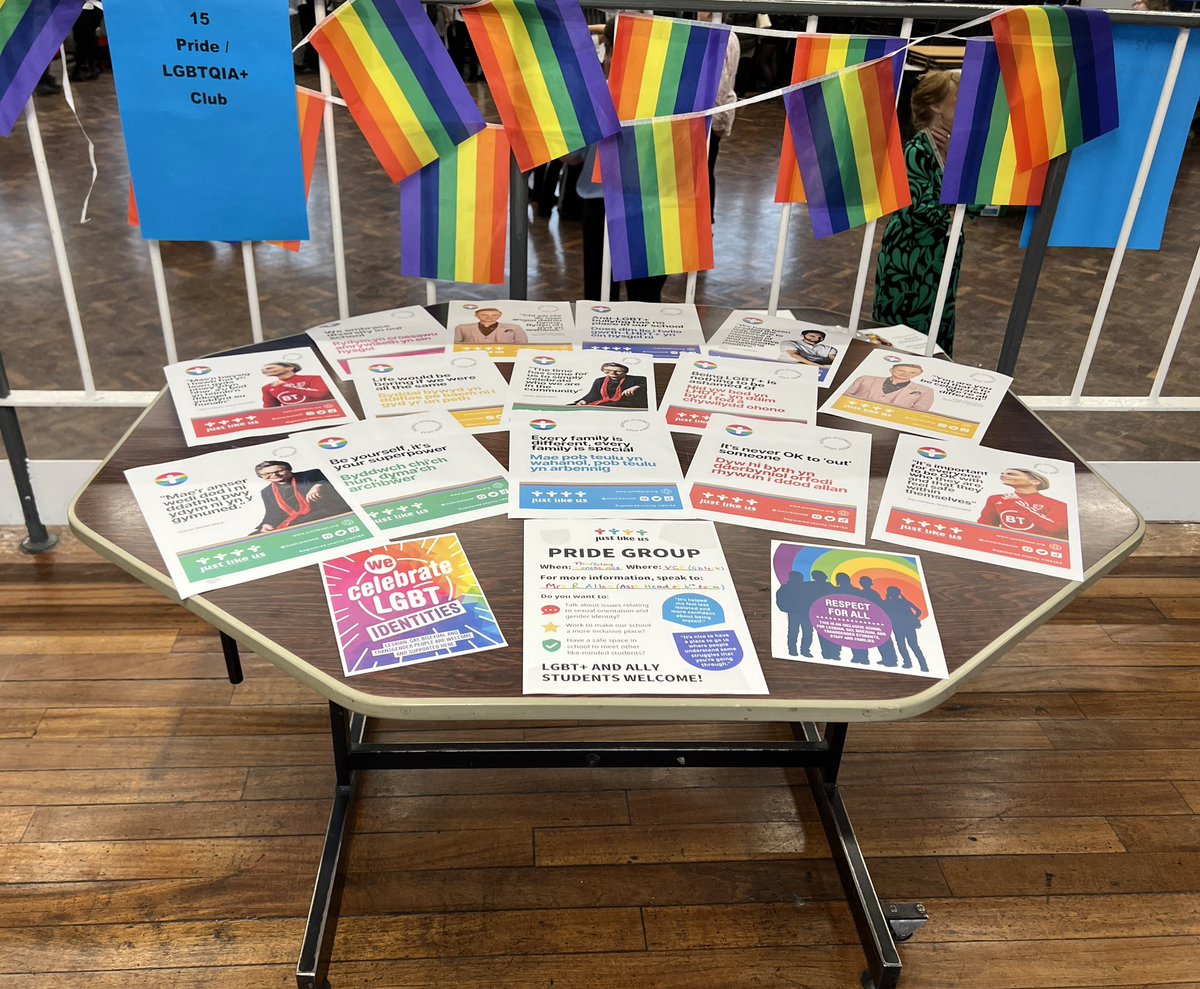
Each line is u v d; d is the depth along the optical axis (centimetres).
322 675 102
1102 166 221
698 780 208
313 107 196
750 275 497
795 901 183
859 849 184
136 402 245
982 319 448
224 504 129
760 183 650
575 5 187
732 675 104
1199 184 679
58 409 326
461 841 191
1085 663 242
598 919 178
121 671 224
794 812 201
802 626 112
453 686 101
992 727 222
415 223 212
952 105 247
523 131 200
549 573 118
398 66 193
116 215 532
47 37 189
